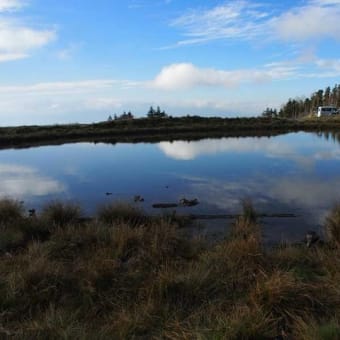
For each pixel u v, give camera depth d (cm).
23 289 588
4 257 763
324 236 903
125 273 646
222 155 2597
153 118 5903
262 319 465
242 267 641
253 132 4997
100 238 823
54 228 946
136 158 2566
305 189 1486
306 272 632
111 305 564
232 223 1040
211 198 1373
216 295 571
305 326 446
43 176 2008
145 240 784
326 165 2070
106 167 2222
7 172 2162
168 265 677
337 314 489
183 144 3475
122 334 474
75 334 460
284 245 842
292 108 12588
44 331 471
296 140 3703
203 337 430
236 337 441
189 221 1068
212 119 6084
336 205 997
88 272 634
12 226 950
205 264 650
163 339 464
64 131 4775
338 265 636
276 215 1118
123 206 1053
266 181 1669
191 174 1903
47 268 635
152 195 1461
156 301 548
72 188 1670
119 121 5606
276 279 539
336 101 11006
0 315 527
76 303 573
